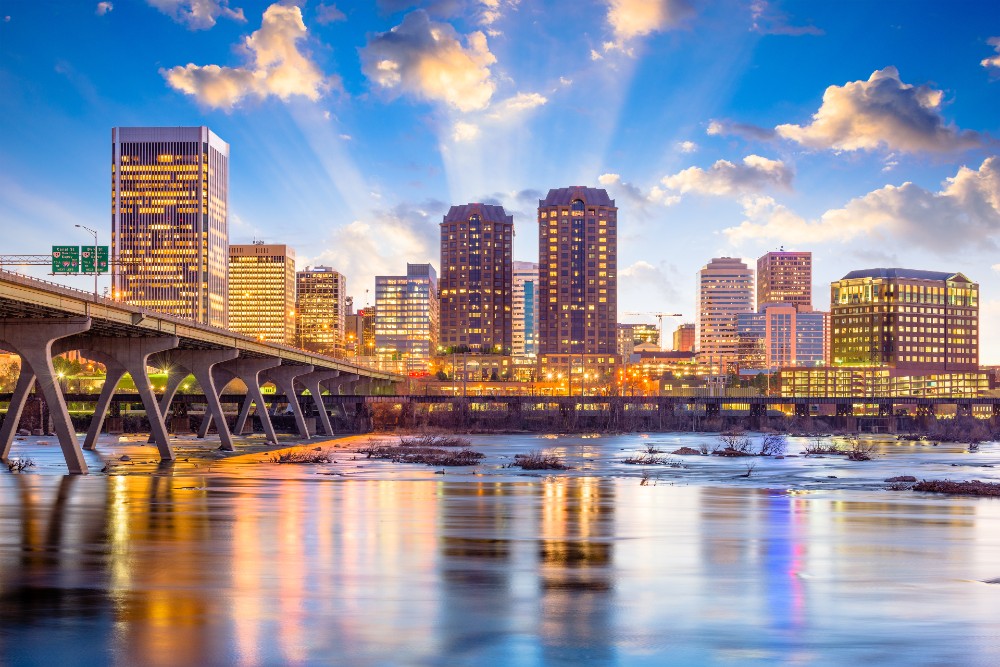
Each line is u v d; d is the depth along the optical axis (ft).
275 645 87.35
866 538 158.81
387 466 340.80
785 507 208.03
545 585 115.55
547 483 270.46
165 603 104.12
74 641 88.28
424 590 111.96
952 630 94.22
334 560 132.16
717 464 372.99
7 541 148.97
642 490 249.34
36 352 284.41
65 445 287.69
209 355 437.99
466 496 227.81
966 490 246.06
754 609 103.09
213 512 189.67
